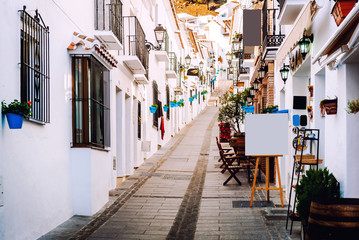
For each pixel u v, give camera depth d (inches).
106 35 437.1
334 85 285.7
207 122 1439.5
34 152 281.6
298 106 410.9
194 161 713.6
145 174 590.2
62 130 339.9
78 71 363.6
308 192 266.8
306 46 344.2
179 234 316.8
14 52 250.5
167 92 987.9
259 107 778.2
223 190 480.1
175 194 462.0
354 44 217.6
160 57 837.2
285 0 367.9
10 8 246.2
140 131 672.4
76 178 363.3
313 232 220.7
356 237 213.0
